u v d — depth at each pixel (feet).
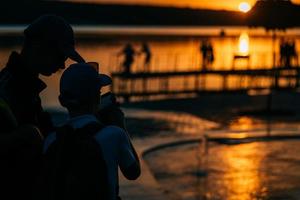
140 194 26.76
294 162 36.55
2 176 9.09
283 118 59.41
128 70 101.04
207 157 37.70
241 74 96.73
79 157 9.12
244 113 62.28
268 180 31.73
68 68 9.63
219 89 92.07
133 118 54.85
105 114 9.83
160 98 83.92
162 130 48.24
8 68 9.48
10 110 9.05
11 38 261.85
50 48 9.55
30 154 8.99
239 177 32.37
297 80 95.45
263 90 91.04
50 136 9.59
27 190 9.27
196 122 53.21
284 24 64.95
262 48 256.73
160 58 177.99
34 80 9.52
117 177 9.46
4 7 358.23
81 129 9.33
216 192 29.01
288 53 112.47
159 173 33.22
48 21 9.55
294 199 27.99
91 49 202.69
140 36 339.77
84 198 9.04
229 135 45.47
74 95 9.48
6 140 8.80
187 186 30.17
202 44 127.54
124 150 9.42
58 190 9.06
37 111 9.70
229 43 295.48
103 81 9.84
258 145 42.34
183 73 93.50
